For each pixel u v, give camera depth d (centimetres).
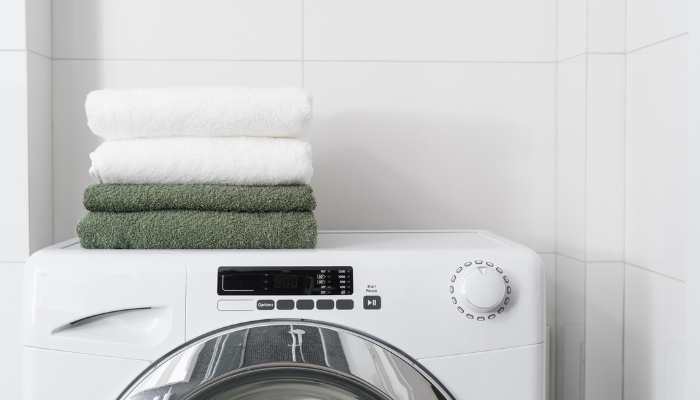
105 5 109
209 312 70
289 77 111
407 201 113
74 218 109
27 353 69
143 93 77
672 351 88
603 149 103
